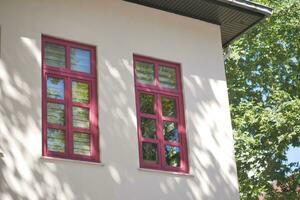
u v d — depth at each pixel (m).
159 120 12.69
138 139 12.25
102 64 12.27
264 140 21.33
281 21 22.33
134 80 12.62
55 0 12.15
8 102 10.99
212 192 12.66
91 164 11.42
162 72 13.12
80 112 11.84
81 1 12.48
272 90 22.39
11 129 10.86
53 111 11.57
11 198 10.49
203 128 13.09
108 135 11.83
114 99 12.15
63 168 11.11
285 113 20.50
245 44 22.64
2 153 10.57
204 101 13.33
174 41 13.44
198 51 13.70
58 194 10.91
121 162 11.77
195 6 13.55
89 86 12.09
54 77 11.77
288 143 21.03
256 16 14.09
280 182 21.69
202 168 12.73
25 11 11.73
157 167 12.30
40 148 11.01
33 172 10.81
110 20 12.70
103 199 11.34
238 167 21.56
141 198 11.75
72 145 11.54
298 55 22.73
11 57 11.28
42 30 11.80
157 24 13.34
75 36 12.17
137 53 12.83
